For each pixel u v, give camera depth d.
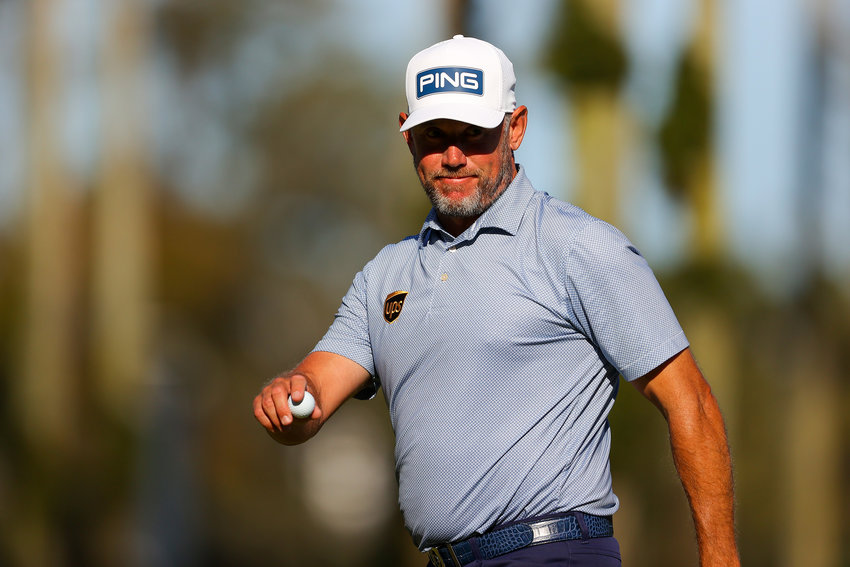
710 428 12.20
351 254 129.50
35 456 65.94
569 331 12.39
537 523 12.20
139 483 70.88
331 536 125.25
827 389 67.31
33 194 71.25
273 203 122.31
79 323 71.69
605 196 41.22
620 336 12.16
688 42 44.00
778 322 65.06
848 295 66.44
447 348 12.50
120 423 69.88
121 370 71.44
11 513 64.62
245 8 107.31
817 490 68.12
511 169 13.02
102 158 75.44
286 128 117.38
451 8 43.44
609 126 41.16
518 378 12.33
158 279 105.44
